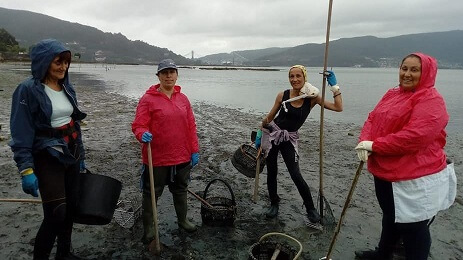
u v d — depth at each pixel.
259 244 3.98
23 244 4.28
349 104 21.80
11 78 33.50
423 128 3.04
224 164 7.82
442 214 5.51
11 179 6.46
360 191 6.41
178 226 4.81
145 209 4.29
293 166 4.77
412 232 3.36
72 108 3.39
